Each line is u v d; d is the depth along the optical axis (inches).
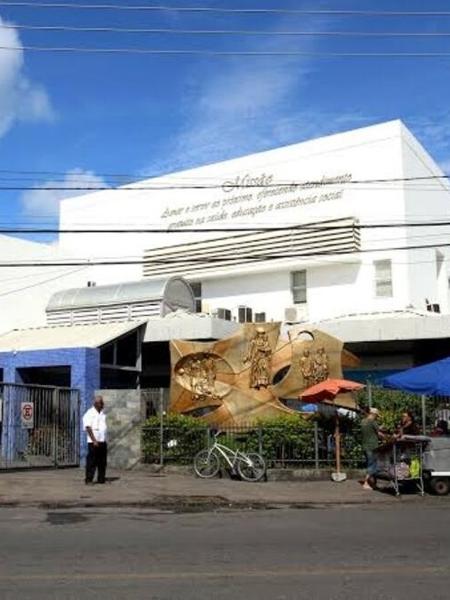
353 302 1077.8
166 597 259.3
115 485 653.3
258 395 792.3
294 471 716.7
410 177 1086.4
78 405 849.5
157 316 997.2
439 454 623.8
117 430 805.9
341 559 331.9
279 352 800.9
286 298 1134.4
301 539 389.7
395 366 1020.5
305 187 1130.7
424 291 1103.0
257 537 397.1
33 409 803.4
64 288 1262.3
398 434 671.8
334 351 807.1
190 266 1214.3
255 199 1171.9
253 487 652.7
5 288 1178.0
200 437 773.9
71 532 416.2
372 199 1078.4
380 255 1067.3
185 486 653.3
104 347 913.5
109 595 261.9
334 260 1086.4
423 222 1115.9
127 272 1279.5
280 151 1162.6
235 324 970.1
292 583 282.0
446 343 966.4
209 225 1210.6
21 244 1203.2
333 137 1120.2
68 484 656.4
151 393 808.3
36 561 326.0
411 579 289.7
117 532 416.5
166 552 349.1
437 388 660.1
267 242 1147.9
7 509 528.7
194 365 814.5
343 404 734.5
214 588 273.3
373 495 612.1
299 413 776.3
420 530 424.5
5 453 783.7
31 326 1165.1
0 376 966.4
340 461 734.5
